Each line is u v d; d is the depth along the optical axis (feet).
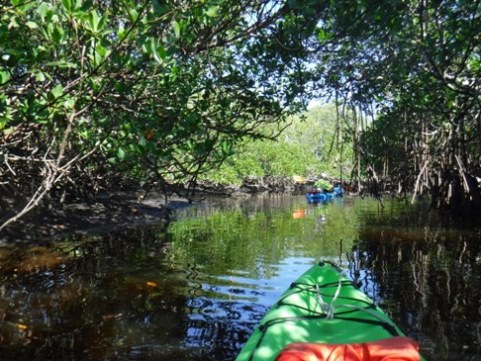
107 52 13.34
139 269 26.14
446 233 38.47
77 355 14.73
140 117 16.87
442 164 44.11
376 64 23.06
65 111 14.48
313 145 122.31
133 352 15.05
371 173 45.19
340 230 43.19
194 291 21.91
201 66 20.30
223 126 20.52
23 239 32.17
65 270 25.43
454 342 15.76
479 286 22.45
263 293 21.80
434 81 24.49
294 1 16.11
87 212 42.96
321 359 10.69
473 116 30.94
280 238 38.81
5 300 19.83
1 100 13.25
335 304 16.17
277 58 22.18
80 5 12.33
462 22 19.35
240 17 20.44
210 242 36.32
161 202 61.93
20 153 23.32
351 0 17.19
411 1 19.42
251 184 128.36
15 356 14.57
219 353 15.06
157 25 15.39
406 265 27.20
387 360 10.44
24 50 12.40
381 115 38.96
